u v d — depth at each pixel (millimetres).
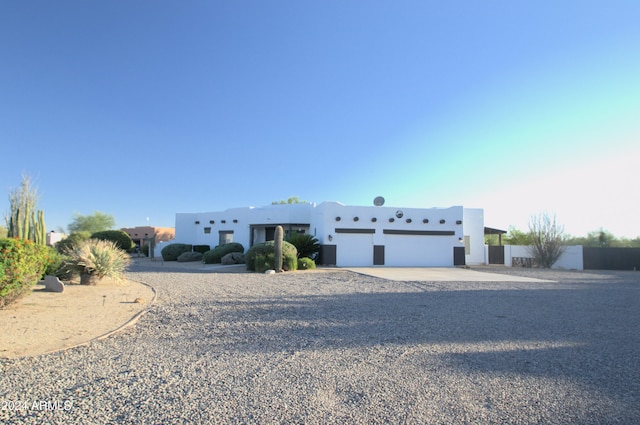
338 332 6688
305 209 30328
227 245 29125
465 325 7312
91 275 13336
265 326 7113
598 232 33656
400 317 8047
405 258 26156
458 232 26797
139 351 5473
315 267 23141
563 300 10656
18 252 8023
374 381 4379
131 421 3379
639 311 8992
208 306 9219
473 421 3441
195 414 3520
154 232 53375
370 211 25953
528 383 4348
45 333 6391
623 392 4109
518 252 28016
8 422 3346
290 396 3943
